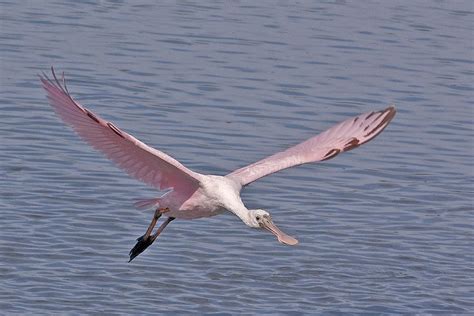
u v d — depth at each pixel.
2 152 18.02
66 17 25.88
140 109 20.47
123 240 15.34
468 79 23.94
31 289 13.73
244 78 22.70
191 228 15.95
